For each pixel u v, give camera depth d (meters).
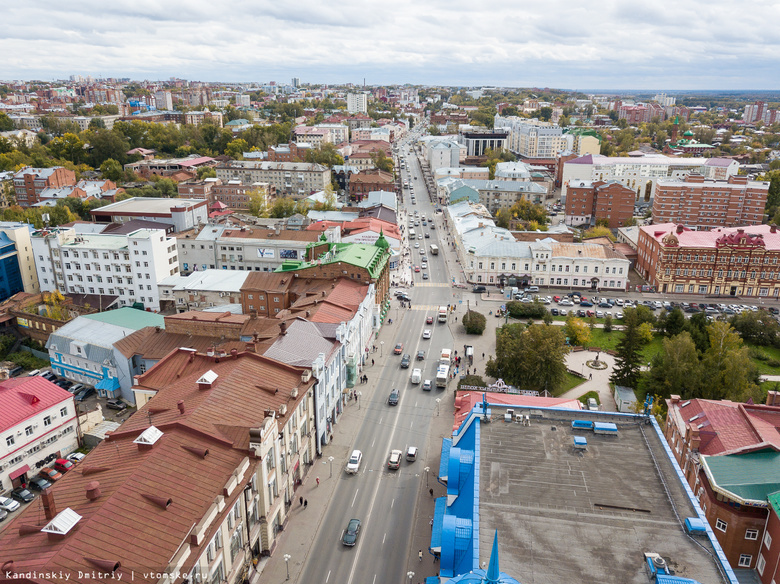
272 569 69.75
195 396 73.62
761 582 62.06
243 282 146.75
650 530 53.22
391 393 111.62
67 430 94.38
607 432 68.94
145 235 153.62
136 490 55.53
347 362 109.62
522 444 67.00
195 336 111.31
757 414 76.75
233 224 197.50
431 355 132.12
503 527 53.25
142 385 86.00
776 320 151.12
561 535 52.44
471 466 63.97
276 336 97.88
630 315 123.38
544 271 183.62
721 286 181.00
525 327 138.88
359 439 98.00
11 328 141.50
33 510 55.22
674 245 179.62
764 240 181.12
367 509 81.00
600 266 182.00
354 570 70.00
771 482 62.53
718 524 64.69
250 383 78.94
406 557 72.31
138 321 127.88
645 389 113.69
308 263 140.88
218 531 57.53
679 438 79.75
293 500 82.06
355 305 123.50
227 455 64.62
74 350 116.50
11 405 87.31
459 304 167.62
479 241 192.25
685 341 109.19
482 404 75.62
